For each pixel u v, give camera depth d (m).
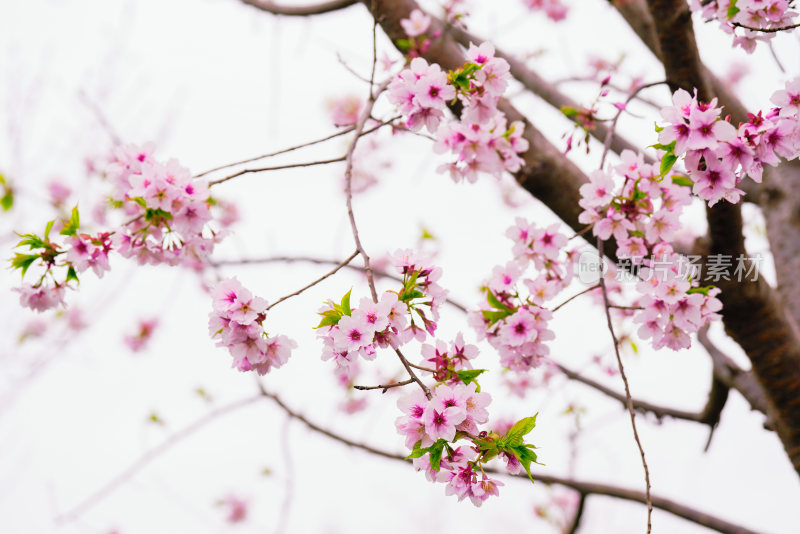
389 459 2.97
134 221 2.42
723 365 2.92
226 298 2.25
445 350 2.26
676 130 2.28
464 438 2.20
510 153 2.39
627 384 2.26
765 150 2.29
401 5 2.67
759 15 2.41
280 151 2.39
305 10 2.91
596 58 3.68
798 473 2.69
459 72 2.35
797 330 2.67
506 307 2.42
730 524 2.94
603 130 2.86
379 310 2.21
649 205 2.34
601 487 3.13
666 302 2.36
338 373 2.24
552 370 3.66
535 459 2.20
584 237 2.55
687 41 2.46
